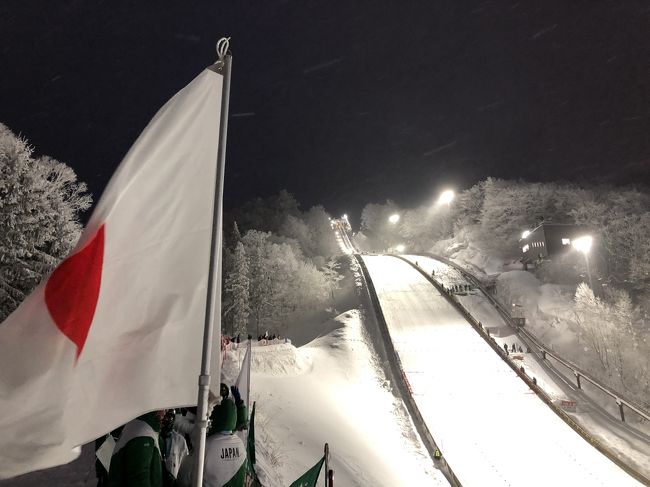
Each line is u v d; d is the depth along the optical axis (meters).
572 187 96.19
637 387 37.34
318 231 117.81
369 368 36.75
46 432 2.78
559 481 22.30
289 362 30.06
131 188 3.32
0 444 2.68
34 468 2.71
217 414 3.70
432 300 59.75
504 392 33.88
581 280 58.81
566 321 48.50
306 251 106.81
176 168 3.51
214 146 3.67
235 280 56.38
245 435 4.27
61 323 2.97
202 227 3.54
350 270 79.56
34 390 2.82
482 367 38.78
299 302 66.88
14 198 21.97
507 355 40.72
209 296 3.33
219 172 3.55
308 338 53.91
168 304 3.34
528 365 40.31
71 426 2.85
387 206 151.75
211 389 3.39
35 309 2.98
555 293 55.28
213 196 3.59
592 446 26.09
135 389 3.11
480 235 89.75
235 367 24.50
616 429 29.17
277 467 14.27
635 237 56.47
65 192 25.28
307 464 16.41
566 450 25.53
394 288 66.62
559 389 35.84
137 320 3.24
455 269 78.12
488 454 24.92
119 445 3.21
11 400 2.76
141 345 3.19
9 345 2.88
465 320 51.78
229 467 3.56
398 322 52.06
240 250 57.16
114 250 3.22
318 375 31.02
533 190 89.50
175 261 3.42
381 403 30.64
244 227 113.75
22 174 22.77
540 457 24.67
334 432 21.55
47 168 24.09
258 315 64.50
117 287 3.19
